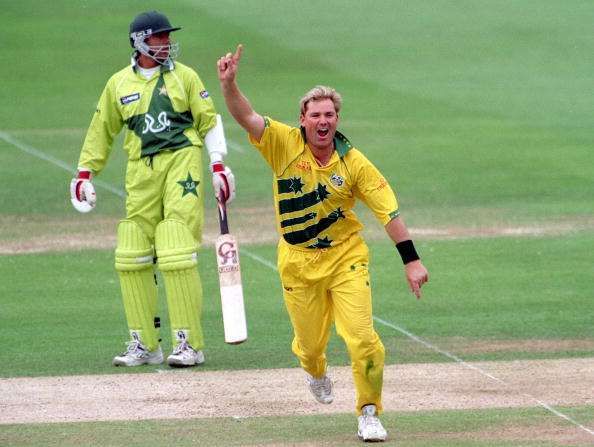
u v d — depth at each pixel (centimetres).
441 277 4291
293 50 9850
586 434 2395
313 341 2464
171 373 3033
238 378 2964
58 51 9719
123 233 3148
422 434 2414
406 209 5625
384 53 9794
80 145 7112
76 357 3231
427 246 4838
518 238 4959
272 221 5425
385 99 8412
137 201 3145
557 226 5191
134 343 3148
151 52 3108
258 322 3672
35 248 4891
